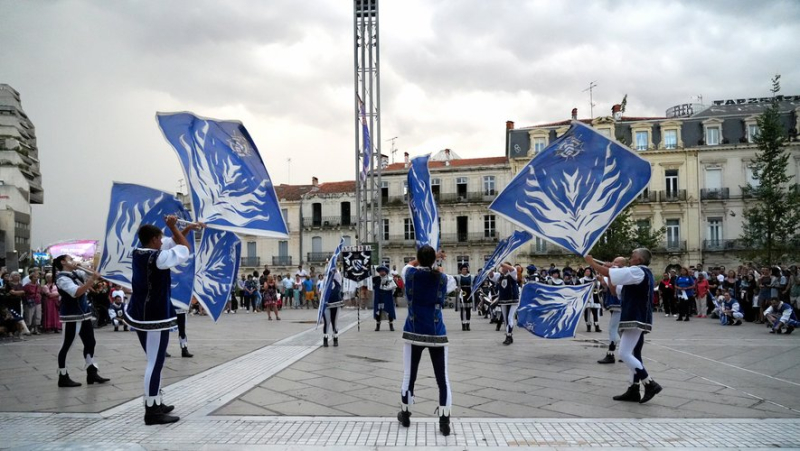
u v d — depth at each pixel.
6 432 4.89
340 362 8.70
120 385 7.12
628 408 5.63
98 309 17.05
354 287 23.09
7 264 29.44
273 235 8.50
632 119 45.16
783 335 12.45
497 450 4.30
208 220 8.08
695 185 41.28
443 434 4.69
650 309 6.01
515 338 12.27
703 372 7.64
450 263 45.50
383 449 4.34
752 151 40.38
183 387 6.79
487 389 6.56
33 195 60.56
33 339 13.37
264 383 6.98
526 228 8.73
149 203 8.12
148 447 4.41
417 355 4.99
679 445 4.41
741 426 4.95
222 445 4.45
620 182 8.40
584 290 9.31
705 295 18.84
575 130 8.62
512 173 44.41
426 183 8.45
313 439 4.59
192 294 8.19
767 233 28.52
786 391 6.42
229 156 8.38
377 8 19.59
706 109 45.19
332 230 48.75
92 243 19.27
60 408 5.80
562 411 5.51
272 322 18.03
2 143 56.38
